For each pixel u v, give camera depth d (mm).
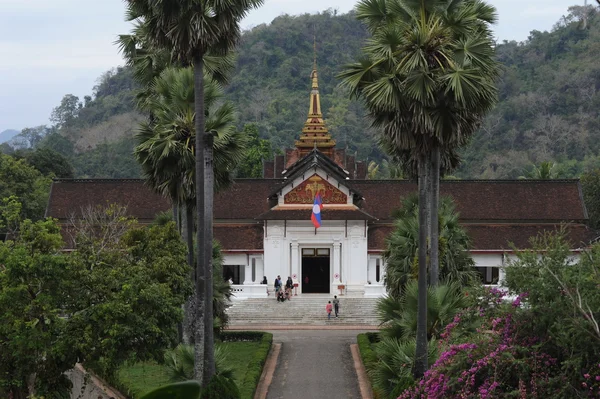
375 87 30375
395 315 35250
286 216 67062
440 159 41625
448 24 31938
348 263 67375
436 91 30656
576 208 71125
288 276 67562
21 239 32812
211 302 32562
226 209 70875
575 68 162625
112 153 158750
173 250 38406
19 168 81938
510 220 70312
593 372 21969
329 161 72562
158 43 34188
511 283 25016
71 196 71875
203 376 32469
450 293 33344
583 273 23750
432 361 30609
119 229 54875
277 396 38938
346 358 47344
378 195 72562
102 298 32156
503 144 148625
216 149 38688
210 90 39562
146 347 32094
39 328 30828
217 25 32625
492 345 23922
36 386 31594
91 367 31938
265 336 51031
